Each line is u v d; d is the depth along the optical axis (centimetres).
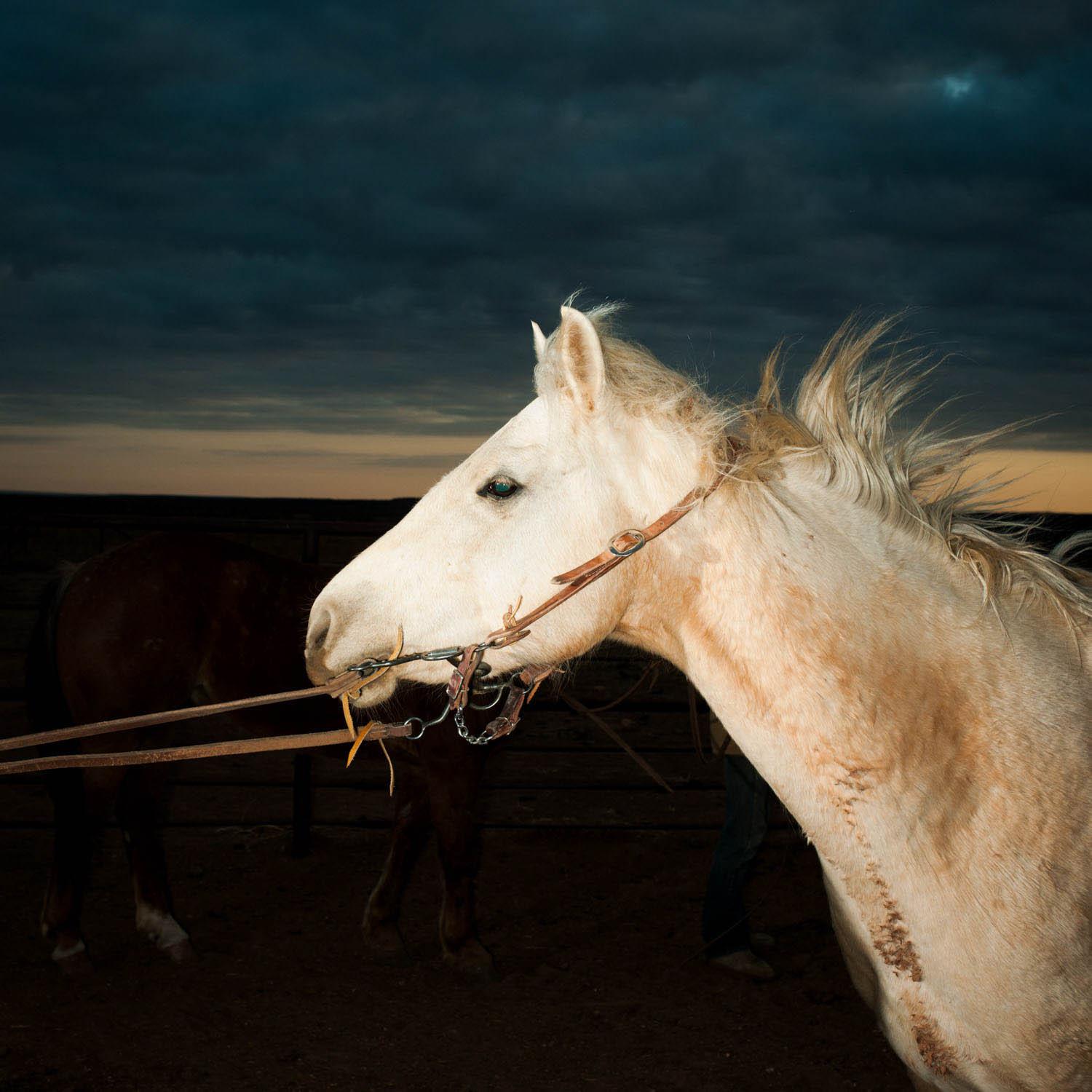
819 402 179
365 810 604
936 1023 158
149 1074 309
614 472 168
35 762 184
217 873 502
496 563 169
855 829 160
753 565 164
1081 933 151
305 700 407
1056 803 155
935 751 158
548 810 610
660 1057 327
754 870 517
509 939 428
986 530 179
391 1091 304
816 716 160
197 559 407
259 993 370
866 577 164
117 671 379
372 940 404
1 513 536
